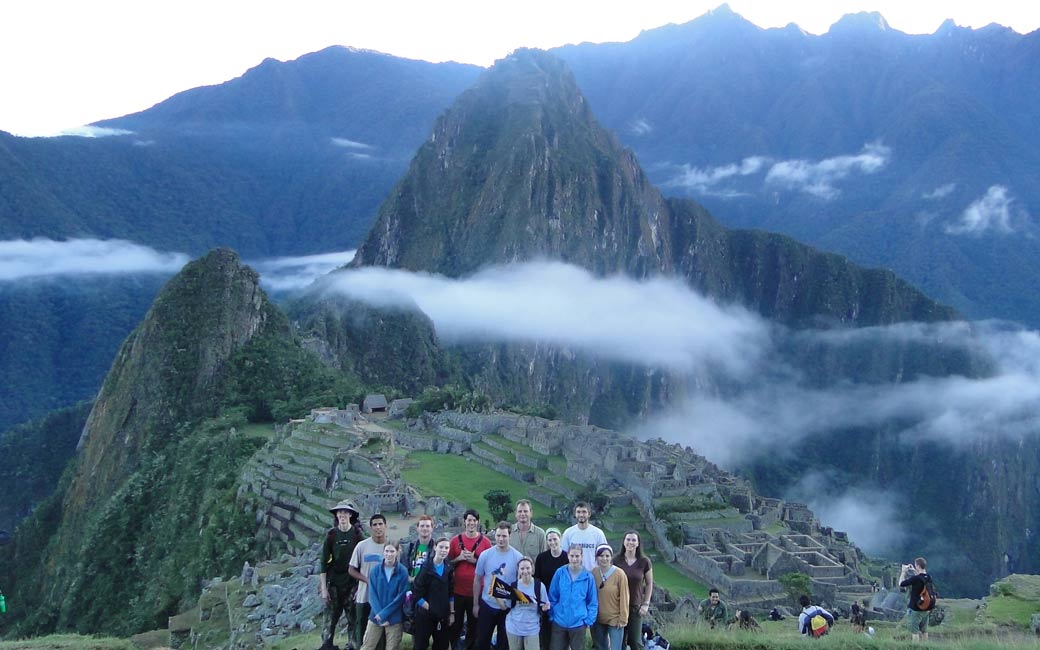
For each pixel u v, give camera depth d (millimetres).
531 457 110125
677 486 92812
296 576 54250
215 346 143125
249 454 103312
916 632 31625
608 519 89500
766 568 74938
